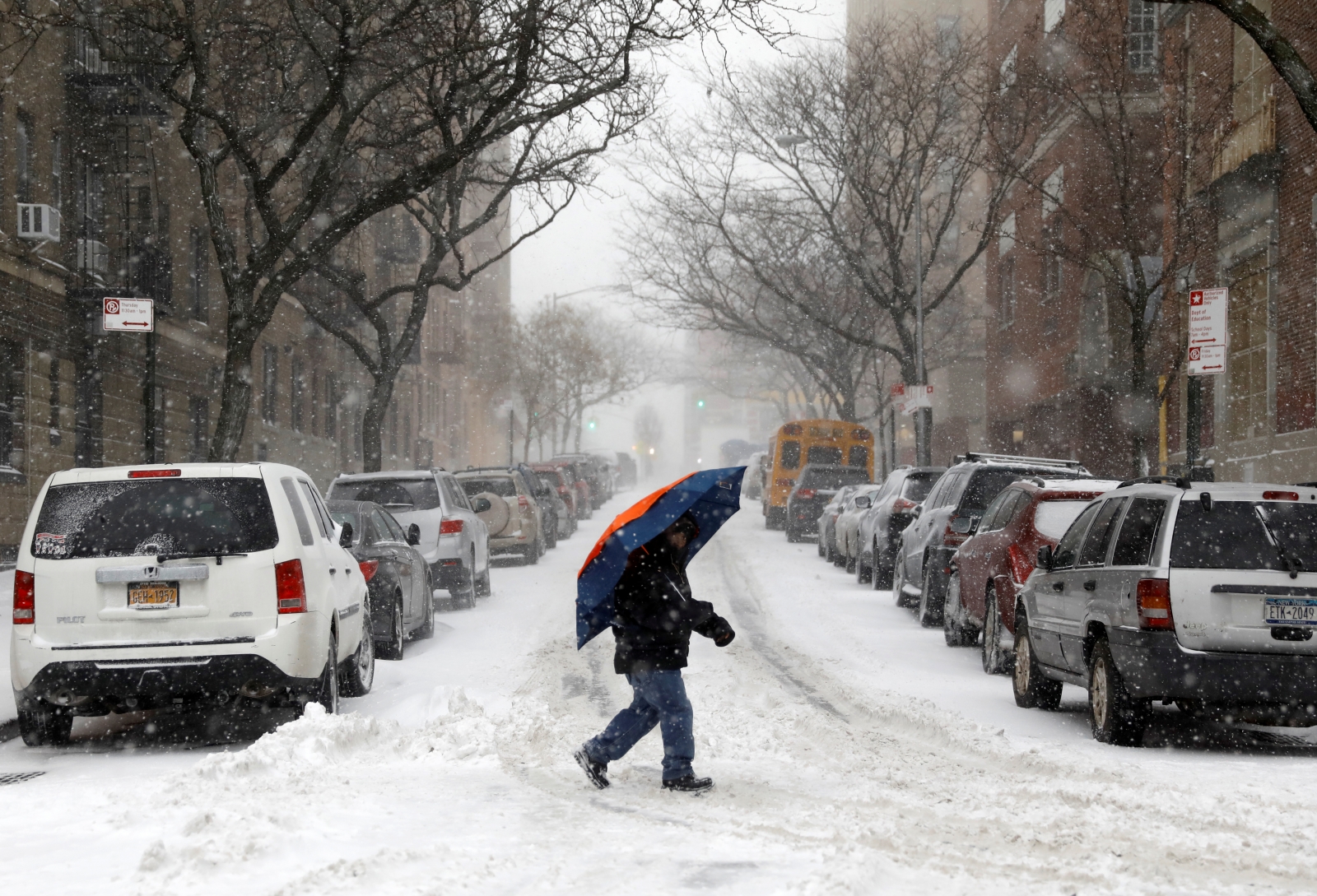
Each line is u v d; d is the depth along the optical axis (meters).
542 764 8.75
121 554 10.39
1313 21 23.25
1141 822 6.73
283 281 20.86
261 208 20.92
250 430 40.69
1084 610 11.01
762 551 34.97
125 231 30.47
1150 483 11.11
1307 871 5.71
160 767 9.68
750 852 6.02
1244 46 26.03
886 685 13.54
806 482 38.94
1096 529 11.59
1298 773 8.80
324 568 11.42
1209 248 27.44
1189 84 27.86
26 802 7.46
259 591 10.44
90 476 10.64
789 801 7.41
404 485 21.36
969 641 16.83
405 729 10.43
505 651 16.50
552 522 36.31
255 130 23.05
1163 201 31.47
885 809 7.14
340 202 38.75
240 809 6.58
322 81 29.00
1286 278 24.33
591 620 7.68
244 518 10.56
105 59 21.75
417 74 24.98
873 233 49.22
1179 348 24.06
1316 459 22.58
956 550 18.23
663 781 7.80
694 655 15.67
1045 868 5.72
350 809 6.93
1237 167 24.81
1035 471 18.52
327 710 11.20
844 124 38.72
